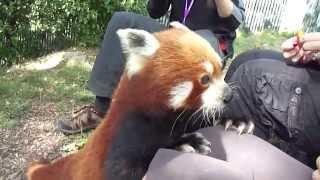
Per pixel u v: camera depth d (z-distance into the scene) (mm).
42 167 585
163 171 399
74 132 1040
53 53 1595
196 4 838
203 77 424
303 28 2271
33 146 1022
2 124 1098
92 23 1646
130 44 432
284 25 2309
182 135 445
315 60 515
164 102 419
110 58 873
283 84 513
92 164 447
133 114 426
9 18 1534
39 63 1517
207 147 430
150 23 830
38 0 1563
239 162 409
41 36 1598
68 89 1297
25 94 1248
